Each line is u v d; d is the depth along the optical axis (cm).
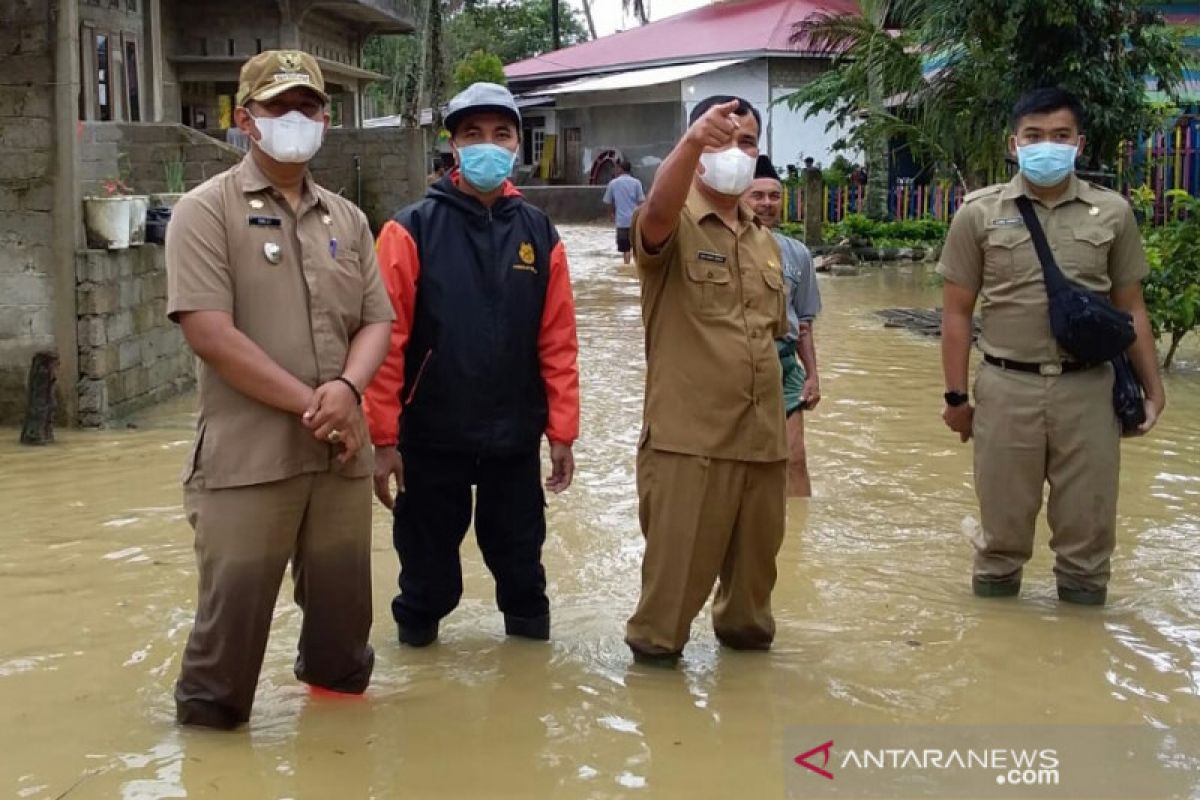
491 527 508
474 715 445
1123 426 551
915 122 1870
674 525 477
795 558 629
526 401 498
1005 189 556
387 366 476
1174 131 1606
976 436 566
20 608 550
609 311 1573
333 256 429
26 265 920
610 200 2166
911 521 692
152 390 1028
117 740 420
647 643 488
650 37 3891
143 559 620
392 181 1981
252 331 416
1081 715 447
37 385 877
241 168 426
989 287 554
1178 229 1109
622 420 946
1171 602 563
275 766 402
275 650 507
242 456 412
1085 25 1211
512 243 490
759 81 3347
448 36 4622
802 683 477
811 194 2347
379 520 695
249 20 2341
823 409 983
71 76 903
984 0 1221
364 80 2955
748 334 474
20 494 741
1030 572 611
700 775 400
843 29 2134
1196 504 716
